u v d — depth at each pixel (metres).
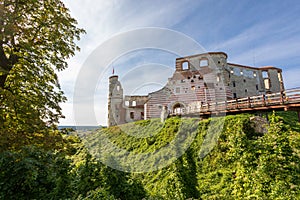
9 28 5.98
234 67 33.09
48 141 6.30
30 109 6.29
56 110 7.46
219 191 8.39
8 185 3.07
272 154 4.56
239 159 5.12
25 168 3.17
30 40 7.21
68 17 8.20
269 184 4.36
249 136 10.23
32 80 6.94
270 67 37.75
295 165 4.45
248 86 33.69
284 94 11.02
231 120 11.70
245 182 4.92
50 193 3.47
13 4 6.59
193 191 9.09
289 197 3.97
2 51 6.48
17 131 6.05
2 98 5.89
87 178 5.99
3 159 3.18
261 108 11.72
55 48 7.73
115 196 5.73
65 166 3.94
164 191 9.20
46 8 7.41
